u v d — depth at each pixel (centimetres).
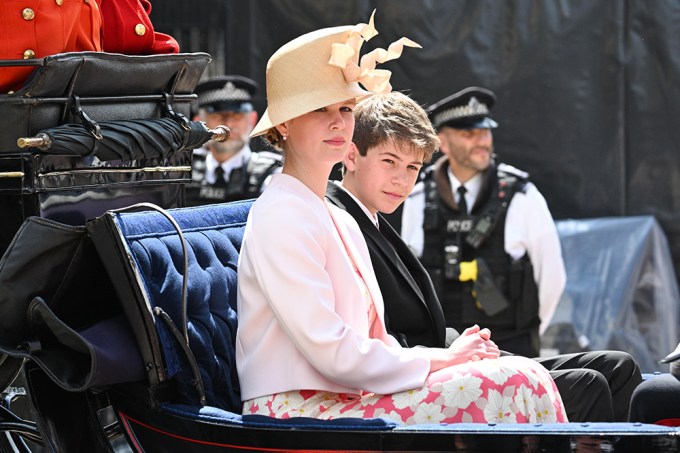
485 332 1160
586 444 982
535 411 1091
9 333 1114
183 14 2898
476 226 2352
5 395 1275
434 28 2794
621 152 2833
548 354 2758
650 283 2788
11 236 1166
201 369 1150
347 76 1147
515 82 2817
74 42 1260
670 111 2816
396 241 1402
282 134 1184
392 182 1347
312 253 1107
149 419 1125
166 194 1317
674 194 2839
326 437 1030
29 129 1155
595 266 2809
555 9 2809
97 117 1228
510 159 2844
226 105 2667
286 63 1152
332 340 1079
